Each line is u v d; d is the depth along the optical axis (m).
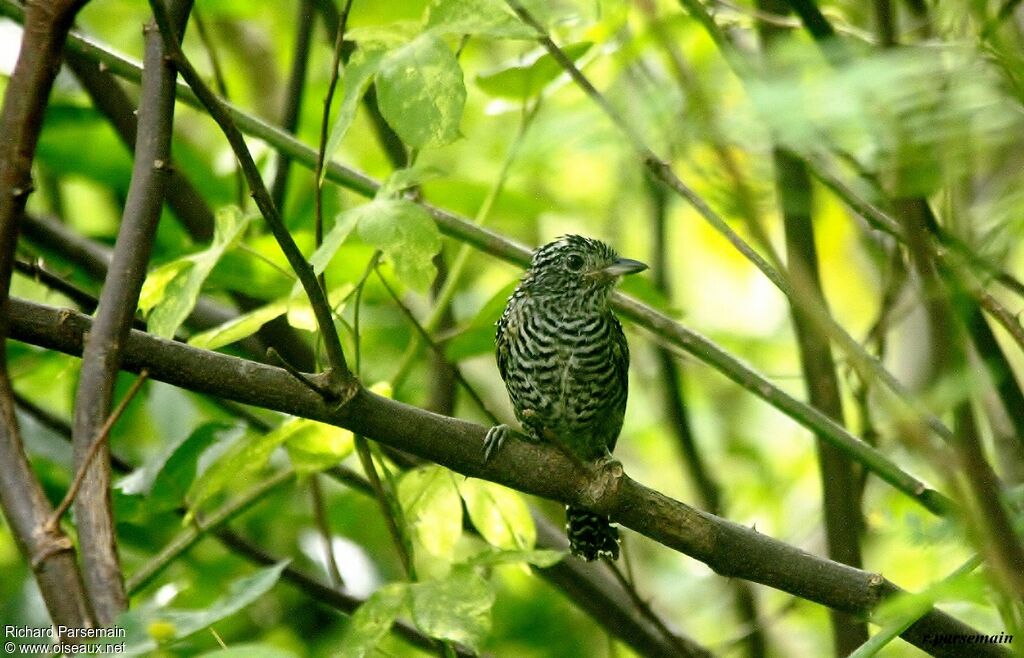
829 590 8.80
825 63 6.50
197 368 7.81
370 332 15.02
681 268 20.08
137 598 13.18
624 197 16.83
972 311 7.53
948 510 7.59
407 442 8.37
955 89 5.54
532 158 7.74
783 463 18.17
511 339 12.79
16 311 7.57
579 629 16.11
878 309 13.52
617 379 12.87
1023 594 4.89
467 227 10.90
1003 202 6.86
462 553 15.62
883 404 5.79
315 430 9.73
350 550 15.12
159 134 7.53
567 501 8.82
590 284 12.45
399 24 8.88
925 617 8.76
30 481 6.46
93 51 10.45
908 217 5.27
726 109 6.26
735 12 10.47
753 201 6.01
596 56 11.05
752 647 13.96
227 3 15.05
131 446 15.22
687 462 14.65
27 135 6.46
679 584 17.20
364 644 8.23
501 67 10.81
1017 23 7.89
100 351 7.11
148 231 7.39
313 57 16.73
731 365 10.02
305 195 14.57
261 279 11.51
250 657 4.88
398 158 12.98
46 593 6.12
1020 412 9.09
